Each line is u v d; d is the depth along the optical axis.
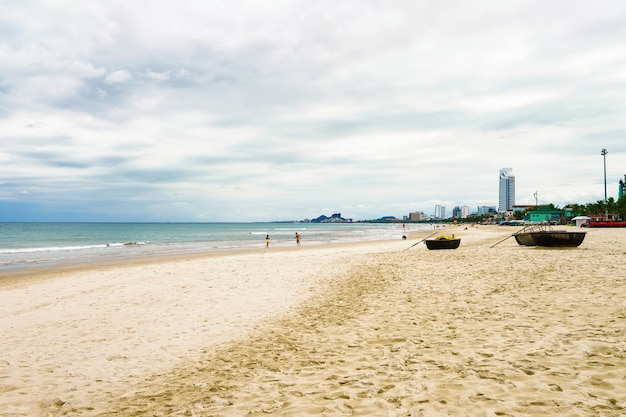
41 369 6.65
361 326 8.15
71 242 56.00
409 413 3.97
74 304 12.04
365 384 4.95
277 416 4.25
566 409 3.70
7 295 13.89
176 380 5.94
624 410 3.60
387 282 13.39
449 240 26.30
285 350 7.01
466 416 3.77
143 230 118.56
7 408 5.14
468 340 6.40
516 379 4.54
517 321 7.29
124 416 4.71
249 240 59.53
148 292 13.61
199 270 18.86
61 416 4.87
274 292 12.98
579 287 10.05
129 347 7.77
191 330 8.88
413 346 6.43
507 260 17.36
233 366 6.37
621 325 6.43
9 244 51.03
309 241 54.31
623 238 32.03
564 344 5.64
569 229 58.78
